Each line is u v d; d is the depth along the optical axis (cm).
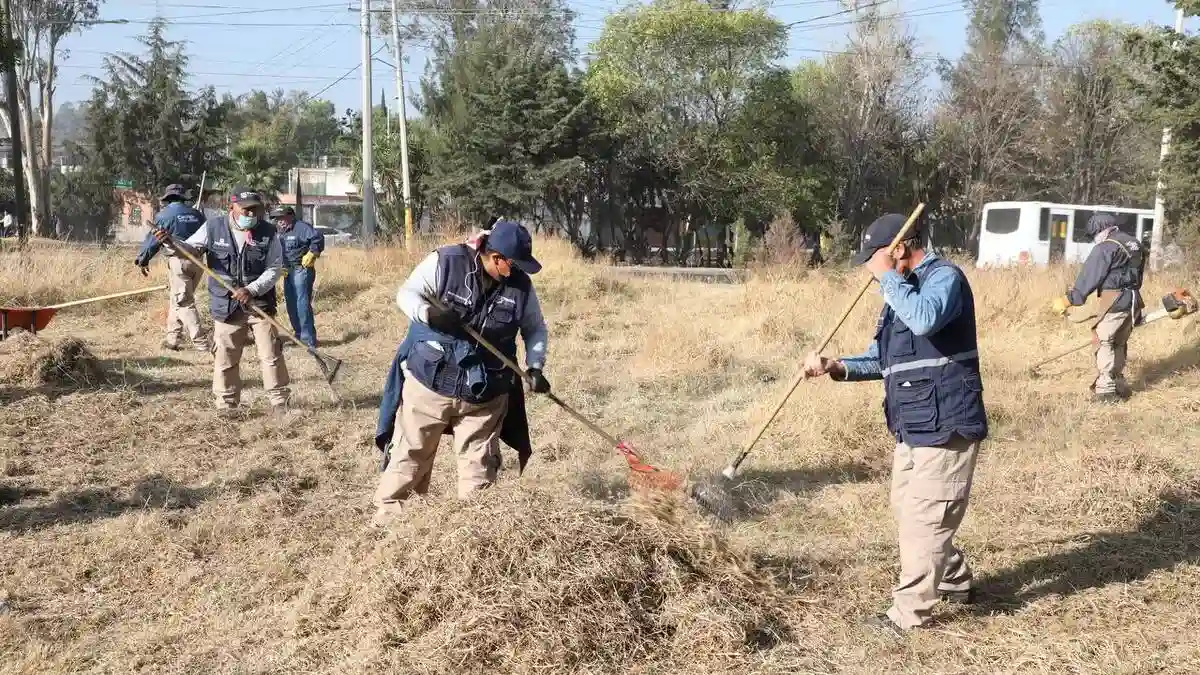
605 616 374
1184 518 526
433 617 378
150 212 4400
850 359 436
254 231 749
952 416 389
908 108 4141
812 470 626
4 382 830
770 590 418
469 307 457
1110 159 3953
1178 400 800
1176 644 393
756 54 3594
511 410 492
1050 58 4306
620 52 3594
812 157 3884
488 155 3434
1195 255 1520
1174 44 1490
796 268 1509
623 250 3734
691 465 627
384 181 3716
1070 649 388
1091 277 801
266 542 501
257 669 374
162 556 481
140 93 4219
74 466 628
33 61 4181
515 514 397
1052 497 558
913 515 399
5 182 4300
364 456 662
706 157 3619
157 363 984
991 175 4144
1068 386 869
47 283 1345
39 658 384
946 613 424
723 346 1026
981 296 1188
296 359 1014
